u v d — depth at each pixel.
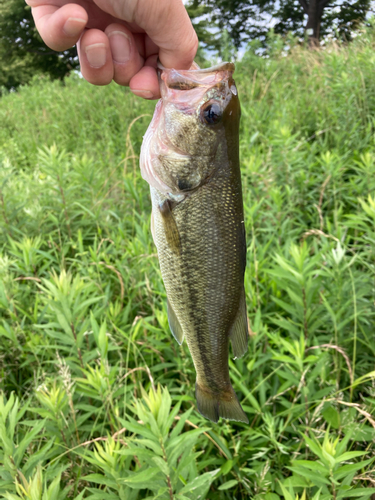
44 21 0.20
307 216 0.51
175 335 0.24
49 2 0.20
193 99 0.20
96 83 0.21
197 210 0.21
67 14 0.17
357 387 0.31
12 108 1.34
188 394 0.31
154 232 0.22
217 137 0.20
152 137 0.22
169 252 0.21
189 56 0.21
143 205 0.58
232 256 0.21
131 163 0.75
